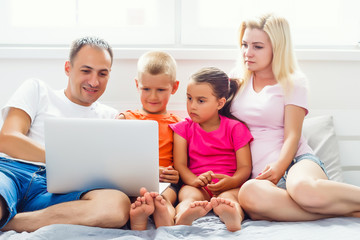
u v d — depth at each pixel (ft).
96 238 2.95
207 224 3.42
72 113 4.44
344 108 5.64
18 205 3.67
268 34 4.53
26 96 4.25
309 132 5.12
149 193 3.23
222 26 5.98
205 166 4.40
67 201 3.43
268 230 3.15
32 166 3.91
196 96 4.37
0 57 5.32
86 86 4.32
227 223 3.20
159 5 5.88
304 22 6.05
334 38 6.02
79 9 5.90
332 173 4.85
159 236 2.96
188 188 4.05
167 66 4.57
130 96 5.50
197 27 5.90
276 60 4.58
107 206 3.19
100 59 4.30
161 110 4.73
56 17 5.90
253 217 3.60
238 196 3.70
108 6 5.96
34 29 5.81
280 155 4.17
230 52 5.46
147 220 3.54
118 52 5.37
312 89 5.59
